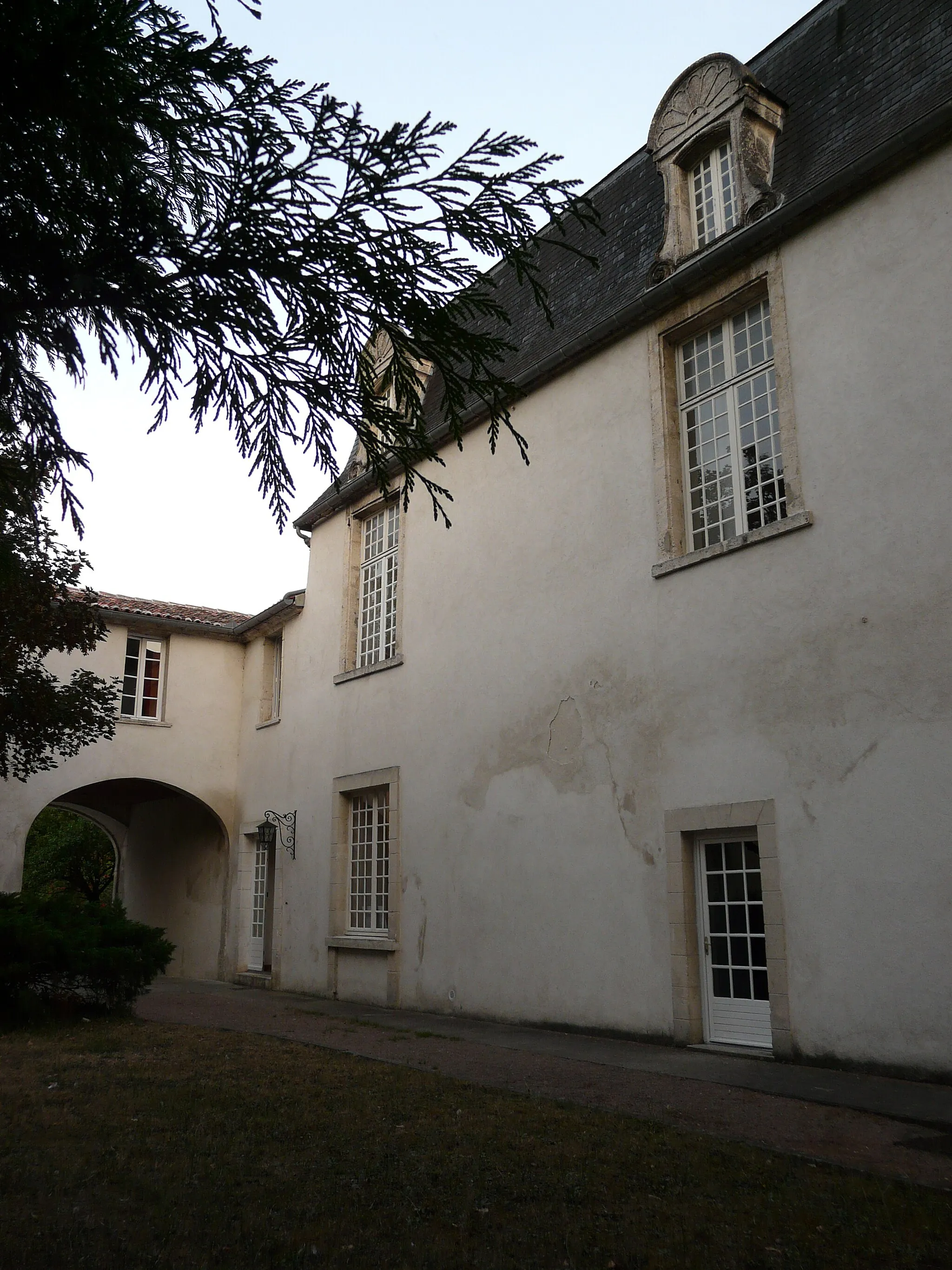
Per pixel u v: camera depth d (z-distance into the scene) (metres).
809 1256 3.92
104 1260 3.90
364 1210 4.45
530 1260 3.92
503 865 11.44
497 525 12.52
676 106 11.05
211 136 4.41
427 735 13.18
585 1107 6.43
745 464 9.76
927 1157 5.23
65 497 5.45
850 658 8.20
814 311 9.00
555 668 11.21
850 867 7.93
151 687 18.36
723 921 9.08
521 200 4.69
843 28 10.26
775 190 9.78
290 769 16.62
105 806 22.45
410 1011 12.46
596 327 11.11
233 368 5.04
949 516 7.71
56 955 10.14
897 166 8.52
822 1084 7.17
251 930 17.58
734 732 9.04
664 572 9.98
